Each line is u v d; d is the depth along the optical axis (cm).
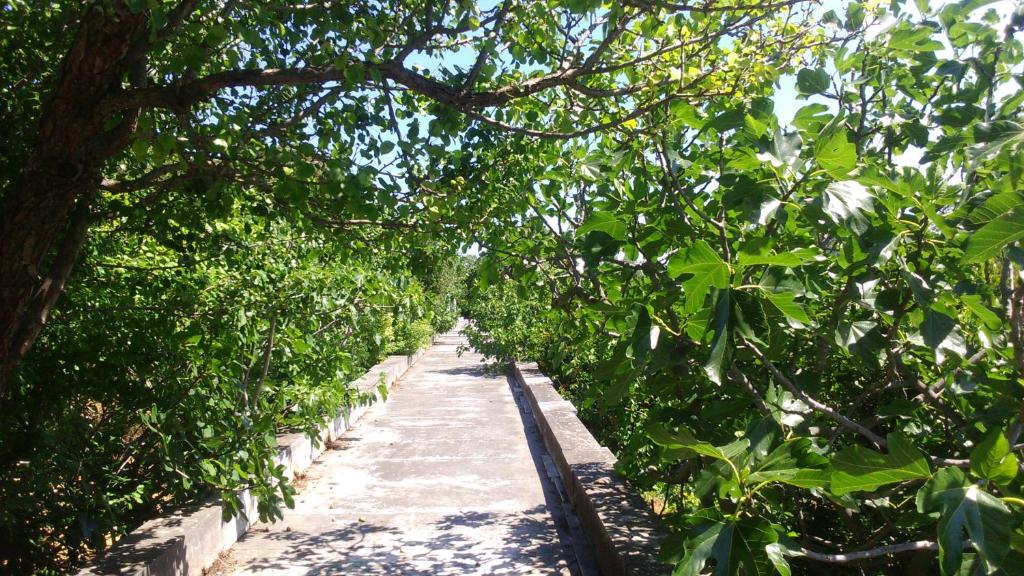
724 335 200
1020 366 231
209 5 318
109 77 297
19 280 312
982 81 305
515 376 1667
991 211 186
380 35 335
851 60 335
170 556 455
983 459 168
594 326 419
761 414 268
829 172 213
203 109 423
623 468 494
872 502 301
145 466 545
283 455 746
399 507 692
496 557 555
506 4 353
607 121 402
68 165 307
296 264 596
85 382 470
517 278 423
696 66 358
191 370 520
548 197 438
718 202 302
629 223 306
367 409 1242
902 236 246
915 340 271
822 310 307
